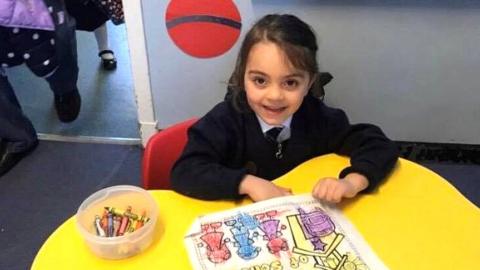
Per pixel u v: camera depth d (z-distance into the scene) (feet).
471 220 2.85
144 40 5.97
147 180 3.68
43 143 7.16
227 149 3.55
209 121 3.51
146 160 3.64
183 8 5.68
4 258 5.35
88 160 6.84
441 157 6.72
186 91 6.38
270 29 3.13
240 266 2.49
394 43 5.75
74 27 6.76
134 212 2.87
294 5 5.54
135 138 7.29
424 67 5.92
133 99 8.16
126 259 2.58
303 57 3.13
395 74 6.00
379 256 2.60
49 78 6.66
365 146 3.37
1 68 6.22
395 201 2.98
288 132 3.56
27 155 6.91
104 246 2.53
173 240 2.69
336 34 5.72
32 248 5.48
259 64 3.09
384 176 3.15
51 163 6.78
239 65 3.37
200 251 2.58
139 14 5.76
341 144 3.60
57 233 2.72
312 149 3.69
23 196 6.21
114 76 8.73
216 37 5.84
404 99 6.22
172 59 6.12
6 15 5.56
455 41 5.69
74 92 7.22
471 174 6.53
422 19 5.55
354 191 2.96
